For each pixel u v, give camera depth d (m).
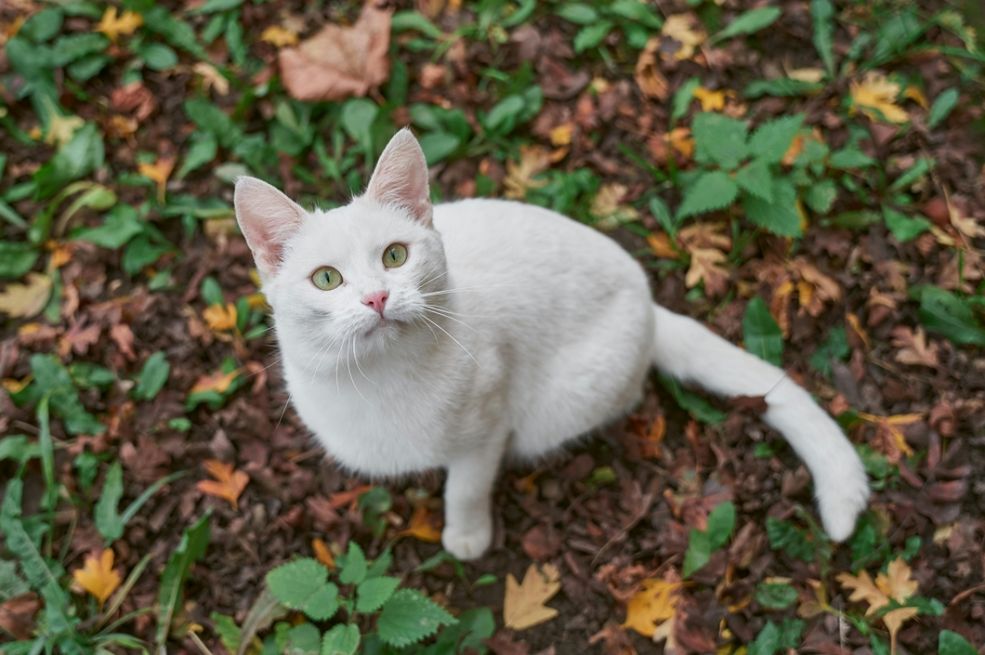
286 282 0.86
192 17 1.28
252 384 1.11
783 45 1.25
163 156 1.21
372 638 0.98
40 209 1.19
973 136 1.19
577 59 1.25
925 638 0.98
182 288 1.15
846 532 1.00
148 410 1.09
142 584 1.02
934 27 1.24
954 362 1.09
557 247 0.98
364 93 1.21
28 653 0.97
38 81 1.23
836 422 1.06
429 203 0.88
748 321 1.10
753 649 0.97
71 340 1.11
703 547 1.01
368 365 0.88
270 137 1.22
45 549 1.03
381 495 1.05
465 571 1.04
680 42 1.25
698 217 1.16
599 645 1.00
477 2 1.29
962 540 1.01
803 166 1.15
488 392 0.94
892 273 1.13
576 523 1.05
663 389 1.10
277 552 1.04
